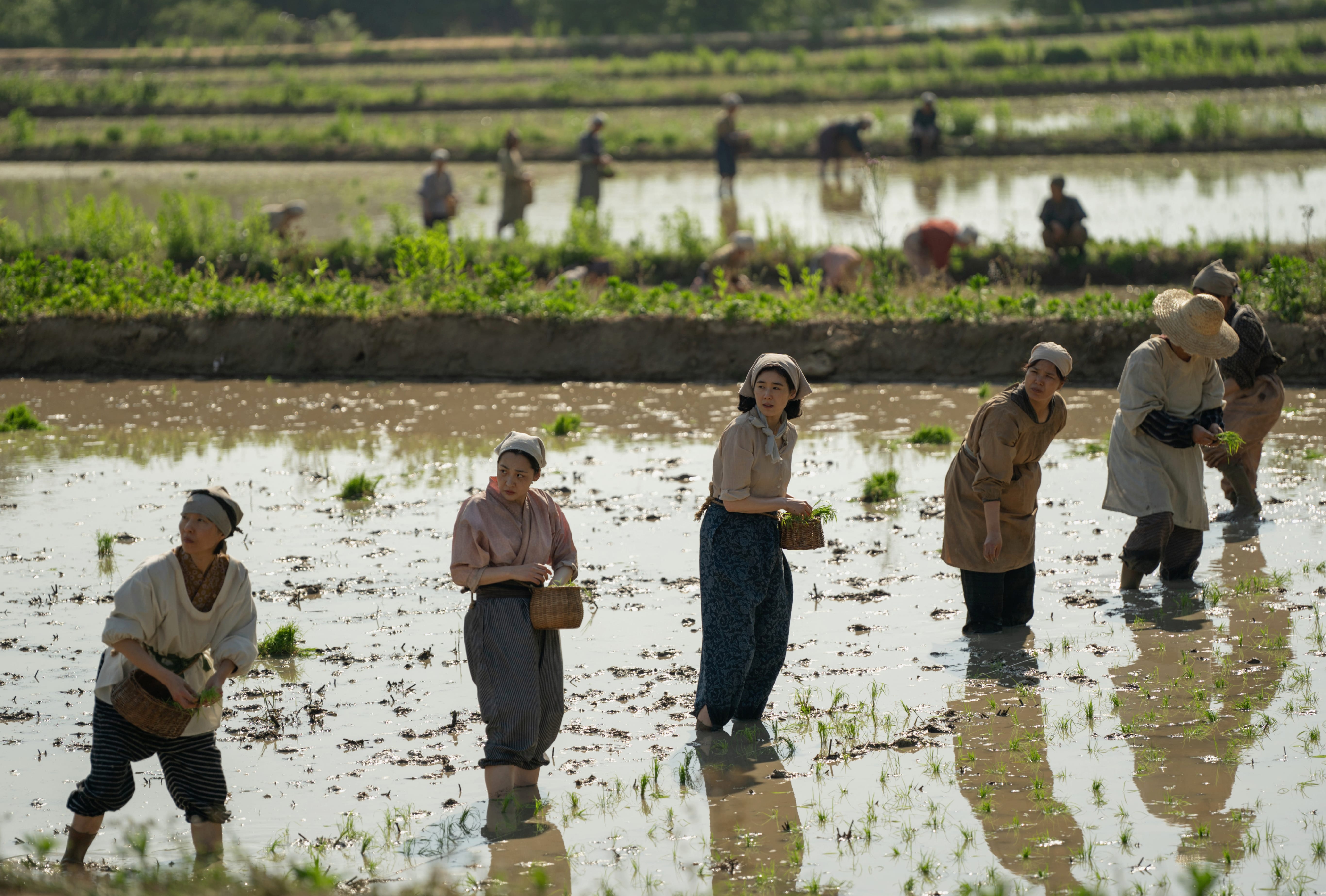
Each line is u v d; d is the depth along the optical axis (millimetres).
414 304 34688
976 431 15906
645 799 12195
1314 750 12422
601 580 18453
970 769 12477
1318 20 107750
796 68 103375
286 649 16000
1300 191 51531
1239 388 20047
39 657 15914
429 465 25062
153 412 30016
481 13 165625
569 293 34375
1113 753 12625
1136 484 17219
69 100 97688
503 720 12219
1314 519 19953
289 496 23047
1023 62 96562
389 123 83062
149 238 42594
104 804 11000
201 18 147625
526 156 72688
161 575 10875
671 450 25828
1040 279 38906
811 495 22469
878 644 15961
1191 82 85312
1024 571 16172
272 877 9656
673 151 70625
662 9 138750
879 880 10531
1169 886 10141
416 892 9656
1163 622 16156
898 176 62094
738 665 13555
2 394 32094
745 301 33500
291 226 49375
